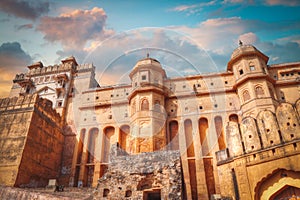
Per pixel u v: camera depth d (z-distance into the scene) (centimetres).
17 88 3209
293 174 1033
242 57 2580
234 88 2544
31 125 2117
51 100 2981
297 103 1191
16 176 1828
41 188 1877
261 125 1227
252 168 1143
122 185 1371
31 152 2062
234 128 1326
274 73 2619
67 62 3350
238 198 1149
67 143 2659
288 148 1067
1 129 2127
